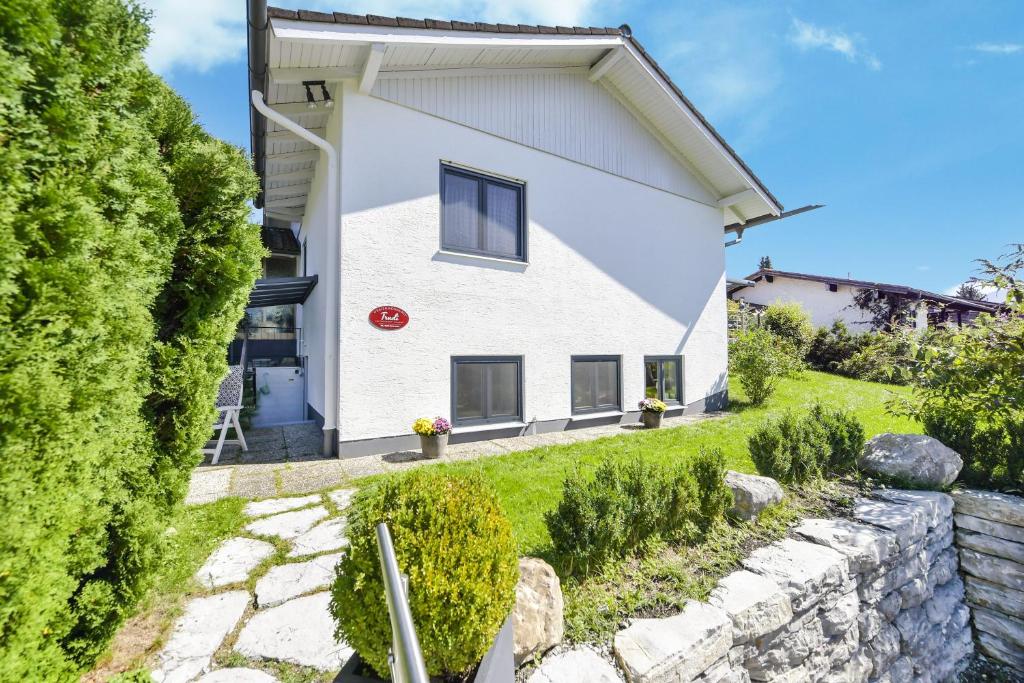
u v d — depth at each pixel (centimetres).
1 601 144
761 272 2442
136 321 209
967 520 468
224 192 293
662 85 919
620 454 632
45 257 161
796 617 302
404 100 693
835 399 1212
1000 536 442
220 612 271
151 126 263
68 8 185
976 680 429
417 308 696
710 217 1170
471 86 764
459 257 738
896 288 1897
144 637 247
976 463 507
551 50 786
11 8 153
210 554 345
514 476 516
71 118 174
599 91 946
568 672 214
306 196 1070
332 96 677
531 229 829
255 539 372
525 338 815
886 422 830
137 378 240
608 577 290
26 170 164
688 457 609
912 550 406
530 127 834
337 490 495
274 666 226
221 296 290
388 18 582
